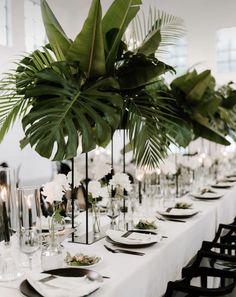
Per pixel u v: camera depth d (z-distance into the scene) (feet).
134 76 8.49
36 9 27.02
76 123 7.07
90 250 6.78
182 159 14.43
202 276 7.36
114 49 8.05
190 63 30.42
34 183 24.27
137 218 9.32
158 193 11.22
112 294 4.99
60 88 7.32
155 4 29.84
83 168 9.16
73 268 5.44
